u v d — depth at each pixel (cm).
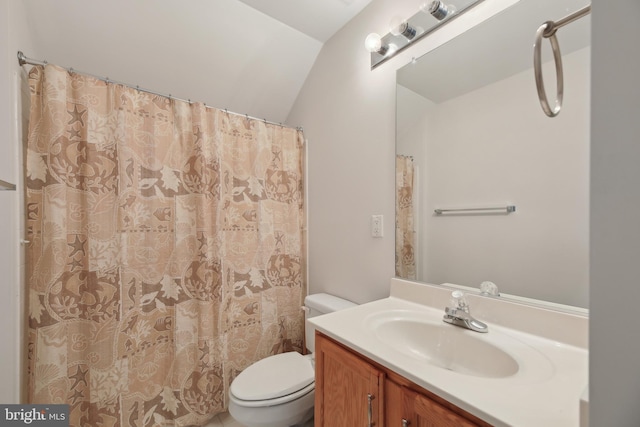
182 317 152
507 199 96
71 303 125
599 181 36
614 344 34
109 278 132
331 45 176
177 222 152
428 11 114
